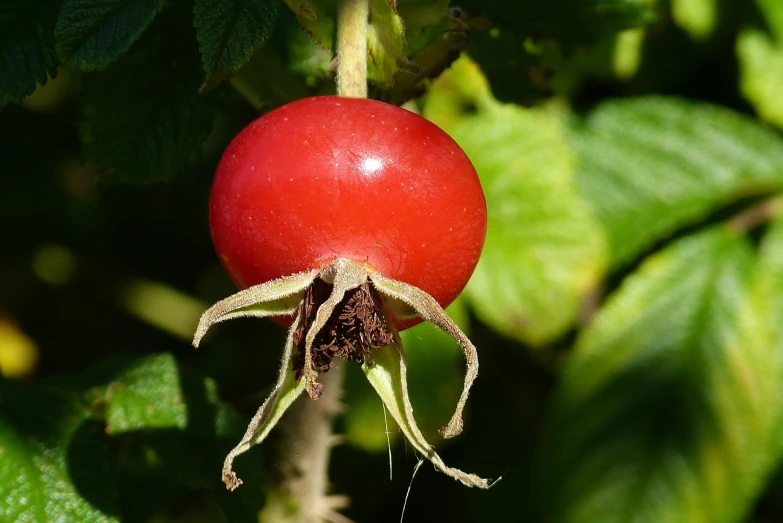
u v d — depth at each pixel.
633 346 0.26
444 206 0.20
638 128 0.27
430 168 0.20
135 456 0.22
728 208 0.27
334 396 0.23
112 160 0.22
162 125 0.22
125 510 0.23
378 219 0.20
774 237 0.27
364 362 0.20
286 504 0.23
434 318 0.20
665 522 0.26
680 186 0.27
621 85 0.28
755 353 0.26
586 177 0.27
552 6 0.23
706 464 0.26
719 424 0.26
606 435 0.26
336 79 0.21
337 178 0.19
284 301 0.20
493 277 0.26
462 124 0.27
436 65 0.22
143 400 0.23
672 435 0.26
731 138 0.27
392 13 0.20
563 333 0.26
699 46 0.27
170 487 0.24
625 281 0.27
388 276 0.20
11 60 0.21
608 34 0.23
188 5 0.22
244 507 0.22
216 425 0.22
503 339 0.28
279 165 0.20
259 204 0.20
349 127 0.20
